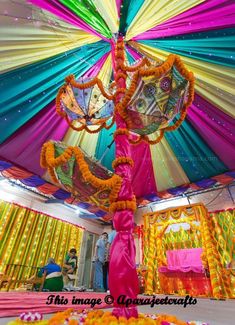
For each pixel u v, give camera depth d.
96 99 2.75
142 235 7.29
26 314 1.23
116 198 1.62
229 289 4.60
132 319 1.20
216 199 6.37
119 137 1.86
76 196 1.93
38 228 6.12
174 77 1.77
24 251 5.54
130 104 1.79
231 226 5.70
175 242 6.23
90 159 1.78
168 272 5.52
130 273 1.36
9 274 5.02
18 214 5.78
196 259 5.45
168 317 1.43
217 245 5.55
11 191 5.86
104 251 5.75
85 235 7.63
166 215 6.15
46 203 6.63
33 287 4.48
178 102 1.91
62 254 6.49
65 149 1.81
